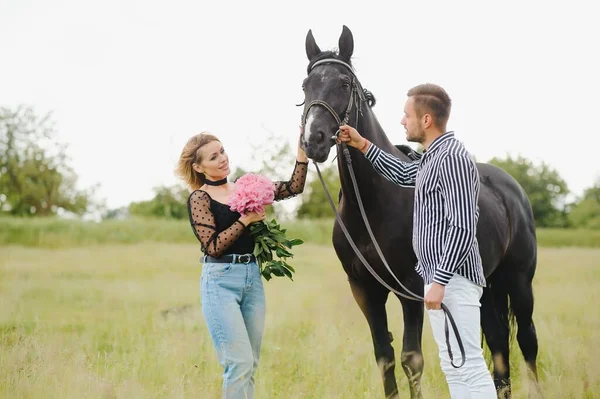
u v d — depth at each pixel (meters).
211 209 3.89
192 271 14.88
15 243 22.56
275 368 5.40
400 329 7.45
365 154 4.18
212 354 5.55
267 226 3.92
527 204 5.48
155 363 5.26
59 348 5.40
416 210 3.63
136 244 23.47
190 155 3.96
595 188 44.75
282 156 29.45
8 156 43.75
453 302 3.48
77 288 11.27
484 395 3.44
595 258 18.59
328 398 4.46
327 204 34.56
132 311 8.68
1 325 7.39
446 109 3.66
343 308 7.95
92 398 4.32
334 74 4.42
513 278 5.28
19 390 4.37
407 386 5.16
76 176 45.53
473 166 3.44
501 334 5.12
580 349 5.18
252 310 3.91
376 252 4.54
